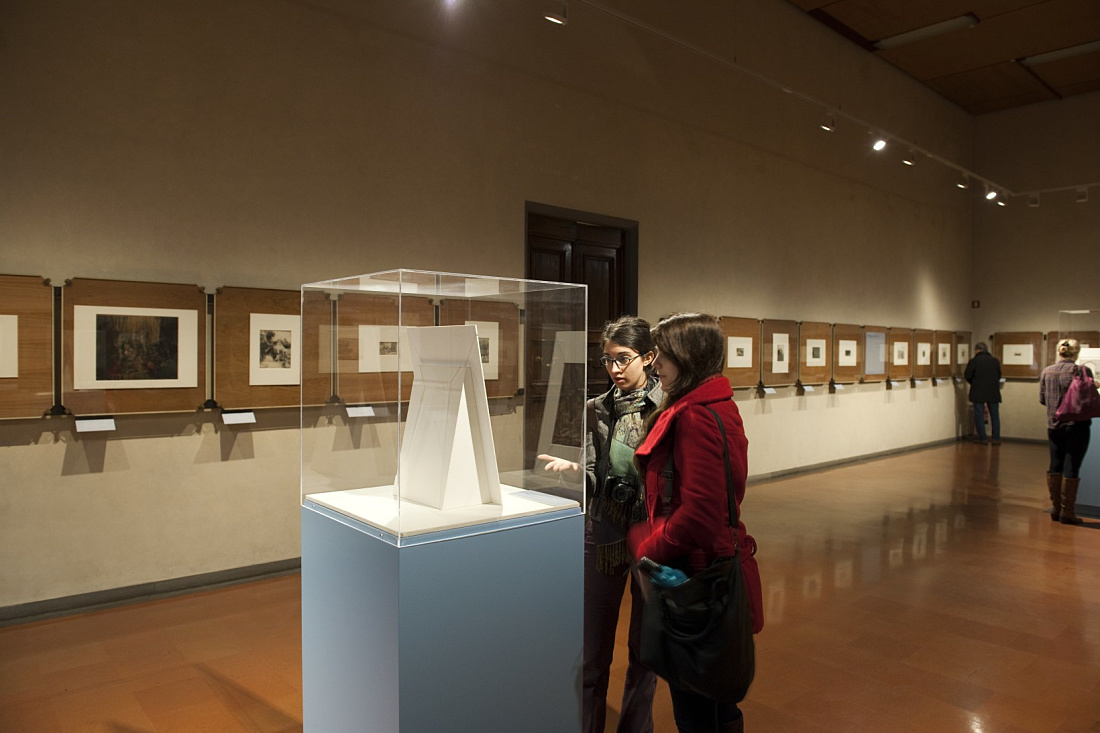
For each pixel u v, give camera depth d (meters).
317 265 5.72
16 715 3.35
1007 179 14.20
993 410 13.70
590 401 2.75
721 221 9.20
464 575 2.01
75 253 4.69
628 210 8.05
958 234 14.20
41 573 4.59
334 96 5.80
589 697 2.68
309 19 5.67
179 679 3.73
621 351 2.65
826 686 3.73
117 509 4.86
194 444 5.17
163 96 5.01
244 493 5.38
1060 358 7.45
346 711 2.18
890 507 8.09
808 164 10.55
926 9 10.03
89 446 4.75
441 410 2.03
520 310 2.22
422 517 1.97
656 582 2.12
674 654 2.06
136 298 4.88
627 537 2.63
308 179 5.67
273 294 5.46
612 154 7.88
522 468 2.22
